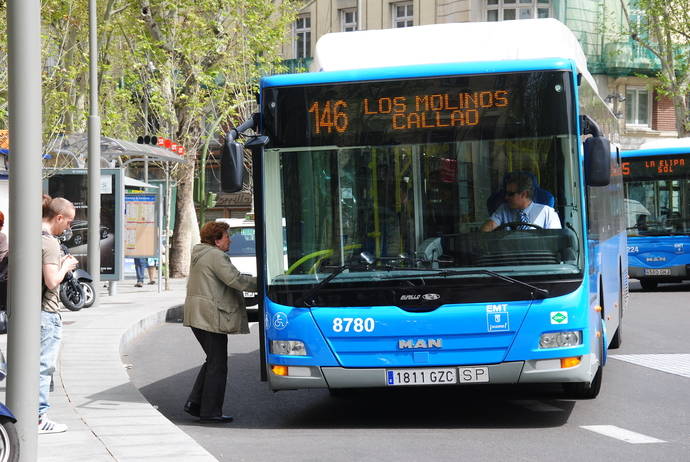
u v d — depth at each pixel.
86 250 26.67
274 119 10.62
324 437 10.07
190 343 19.14
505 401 12.25
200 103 39.59
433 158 10.45
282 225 10.52
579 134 10.44
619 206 18.00
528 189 10.35
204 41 39.34
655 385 13.23
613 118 18.03
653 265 29.45
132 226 30.03
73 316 21.94
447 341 10.15
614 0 55.84
